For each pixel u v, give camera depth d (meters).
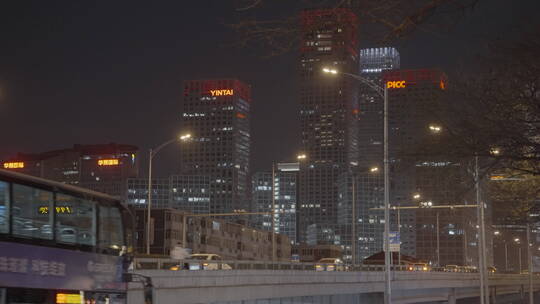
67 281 19.47
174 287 36.91
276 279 48.81
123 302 22.44
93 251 20.78
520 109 14.94
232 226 167.75
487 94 15.11
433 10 11.35
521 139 15.03
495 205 32.75
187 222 146.88
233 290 43.22
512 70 14.72
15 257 17.53
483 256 67.44
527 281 131.88
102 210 21.44
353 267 63.44
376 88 36.22
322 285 55.69
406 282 73.75
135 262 34.69
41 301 18.38
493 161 16.62
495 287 116.06
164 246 139.12
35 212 18.44
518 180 29.52
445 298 91.81
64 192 19.61
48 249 18.75
